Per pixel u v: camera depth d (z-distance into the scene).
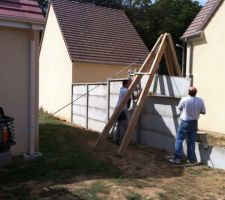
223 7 12.69
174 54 10.36
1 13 8.30
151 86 10.61
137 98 10.67
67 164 8.32
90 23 19.84
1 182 7.11
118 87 11.86
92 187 6.78
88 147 10.26
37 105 9.25
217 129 12.98
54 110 19.16
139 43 20.33
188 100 8.70
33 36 8.97
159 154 9.71
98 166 8.27
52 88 19.64
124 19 21.69
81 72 17.22
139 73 10.26
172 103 9.60
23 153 9.12
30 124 9.11
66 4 20.22
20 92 9.02
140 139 11.05
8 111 8.89
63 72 18.06
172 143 9.59
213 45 13.23
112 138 11.52
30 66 9.03
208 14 13.34
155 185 7.12
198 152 8.95
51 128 13.34
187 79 9.01
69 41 17.88
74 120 16.02
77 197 6.27
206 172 8.16
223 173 8.06
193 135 8.84
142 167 8.42
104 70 17.98
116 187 6.80
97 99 13.50
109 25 20.53
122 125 10.73
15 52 8.91
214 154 8.48
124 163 8.68
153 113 10.42
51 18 20.09
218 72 12.98
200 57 14.00
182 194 6.69
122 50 19.28
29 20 8.70
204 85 13.77
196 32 13.81
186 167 8.54
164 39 10.30
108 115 12.54
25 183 7.04
